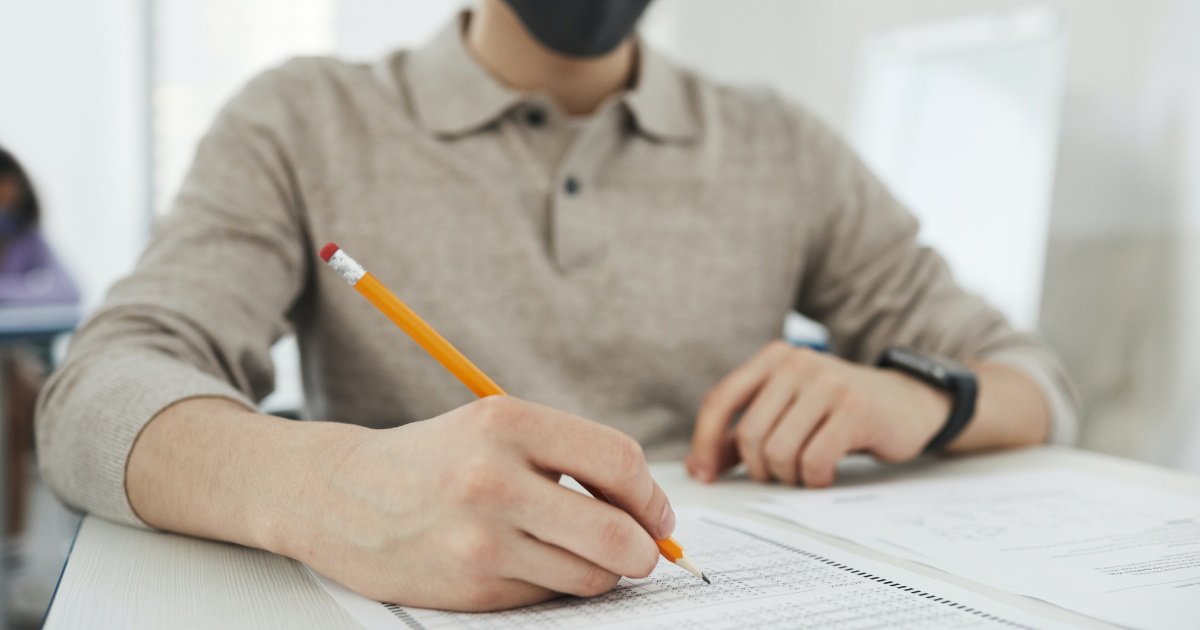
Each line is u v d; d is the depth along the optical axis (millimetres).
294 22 3502
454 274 755
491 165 778
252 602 330
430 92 793
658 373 791
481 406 335
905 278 893
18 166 2871
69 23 3430
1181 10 1550
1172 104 1559
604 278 780
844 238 906
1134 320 1592
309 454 374
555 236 772
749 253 847
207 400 457
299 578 362
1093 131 1697
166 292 614
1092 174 1691
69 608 319
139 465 426
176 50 3518
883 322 882
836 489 562
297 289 746
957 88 1968
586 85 820
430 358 744
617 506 339
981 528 454
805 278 944
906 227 919
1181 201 1526
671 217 822
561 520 315
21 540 2037
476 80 788
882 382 608
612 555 319
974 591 351
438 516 315
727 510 506
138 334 559
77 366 519
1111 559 395
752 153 882
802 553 404
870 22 2264
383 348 743
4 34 3365
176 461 416
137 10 3459
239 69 3539
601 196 806
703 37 2756
